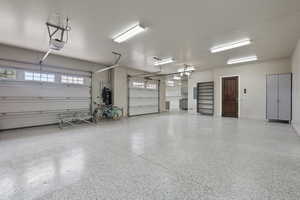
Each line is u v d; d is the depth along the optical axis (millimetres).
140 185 1846
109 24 3459
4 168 2301
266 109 6453
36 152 2965
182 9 2859
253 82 7328
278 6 2727
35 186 1831
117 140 3818
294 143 3467
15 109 5117
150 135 4324
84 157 2723
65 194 1678
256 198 1593
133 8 2844
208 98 9312
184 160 2576
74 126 5781
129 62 7371
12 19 3230
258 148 3141
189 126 5652
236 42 4539
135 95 9359
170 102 14961
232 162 2486
